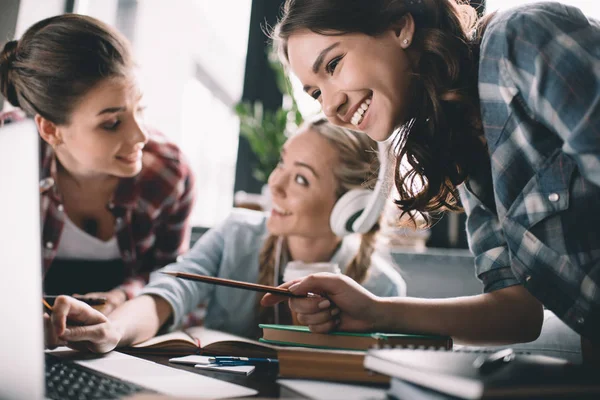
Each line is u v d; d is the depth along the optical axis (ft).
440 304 2.57
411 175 3.16
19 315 1.51
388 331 2.49
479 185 2.95
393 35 2.79
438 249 6.29
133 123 3.68
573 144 2.13
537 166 2.43
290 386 1.88
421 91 2.84
